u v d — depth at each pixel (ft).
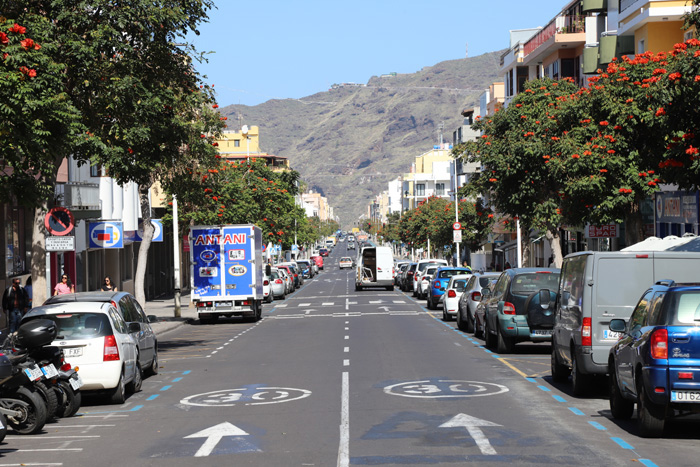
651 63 91.20
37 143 53.57
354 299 185.88
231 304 124.16
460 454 34.14
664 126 66.13
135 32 73.15
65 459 35.73
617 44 136.98
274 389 55.57
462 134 361.92
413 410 45.83
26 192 57.93
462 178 357.41
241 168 205.05
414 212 366.02
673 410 36.45
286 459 33.94
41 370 44.60
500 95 286.05
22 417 42.11
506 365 67.10
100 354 50.88
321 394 52.60
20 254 113.70
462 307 101.04
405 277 225.35
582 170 93.35
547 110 112.16
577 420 42.39
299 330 107.86
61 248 70.08
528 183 115.96
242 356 78.79
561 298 55.36
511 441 36.86
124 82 70.64
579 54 183.01
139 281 121.60
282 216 218.18
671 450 34.81
